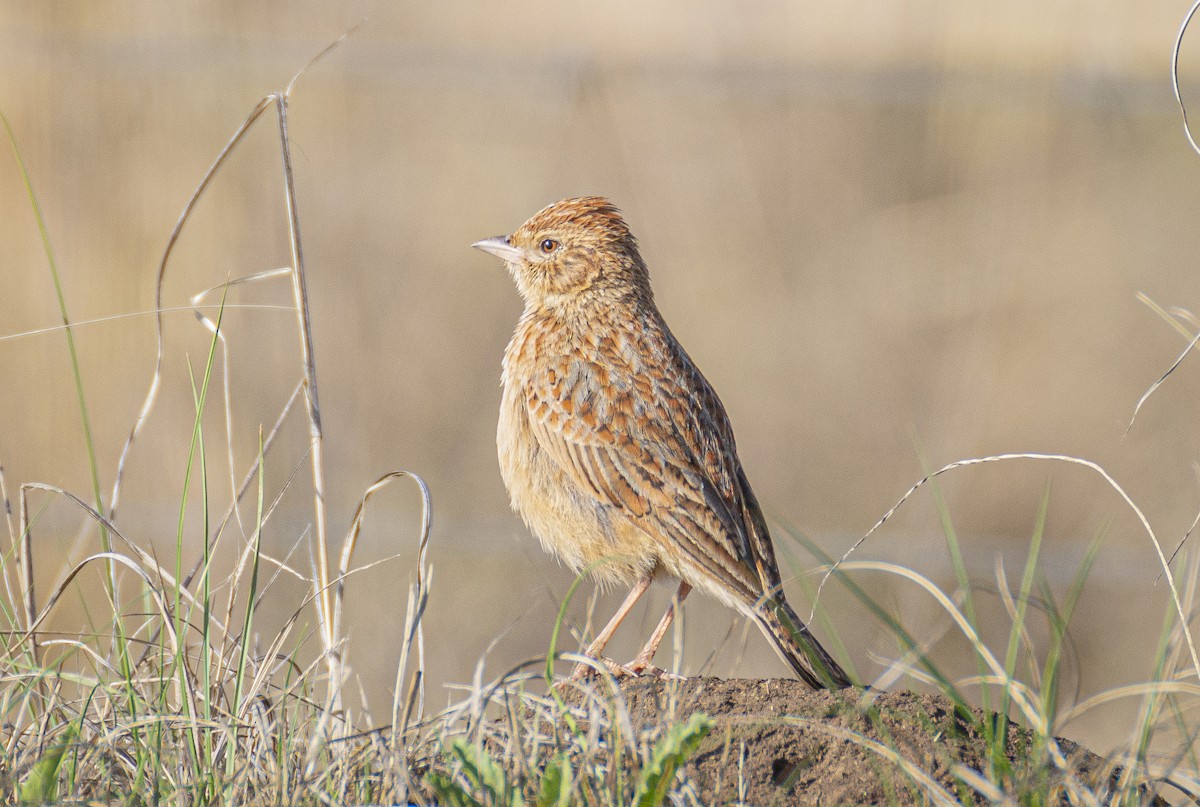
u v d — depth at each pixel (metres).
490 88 17.47
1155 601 13.20
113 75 15.77
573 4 18.56
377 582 13.20
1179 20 17.16
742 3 18.27
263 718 5.39
